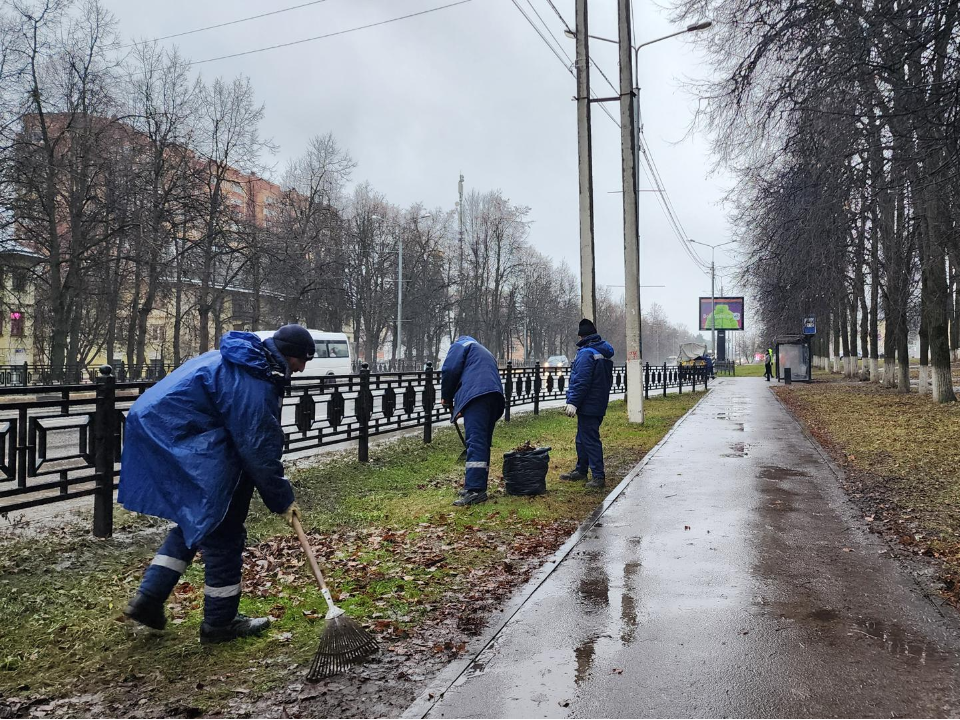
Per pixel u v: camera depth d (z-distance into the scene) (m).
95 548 5.28
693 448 11.67
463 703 2.98
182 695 3.12
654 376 29.36
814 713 2.87
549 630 3.80
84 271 27.66
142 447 3.54
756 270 19.94
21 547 5.20
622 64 15.79
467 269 60.50
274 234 36.59
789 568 4.94
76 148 25.92
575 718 2.85
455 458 10.12
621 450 11.48
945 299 18.64
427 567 5.05
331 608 3.50
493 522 6.41
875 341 32.78
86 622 3.88
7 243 25.27
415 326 61.78
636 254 15.95
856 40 8.90
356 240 51.66
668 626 3.85
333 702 3.05
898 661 3.38
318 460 9.57
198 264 33.56
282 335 3.81
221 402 3.55
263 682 3.24
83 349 36.62
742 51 11.27
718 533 5.97
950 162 8.40
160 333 49.69
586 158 15.52
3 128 23.19
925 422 14.48
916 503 7.09
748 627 3.83
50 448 8.37
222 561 3.66
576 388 8.12
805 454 10.92
